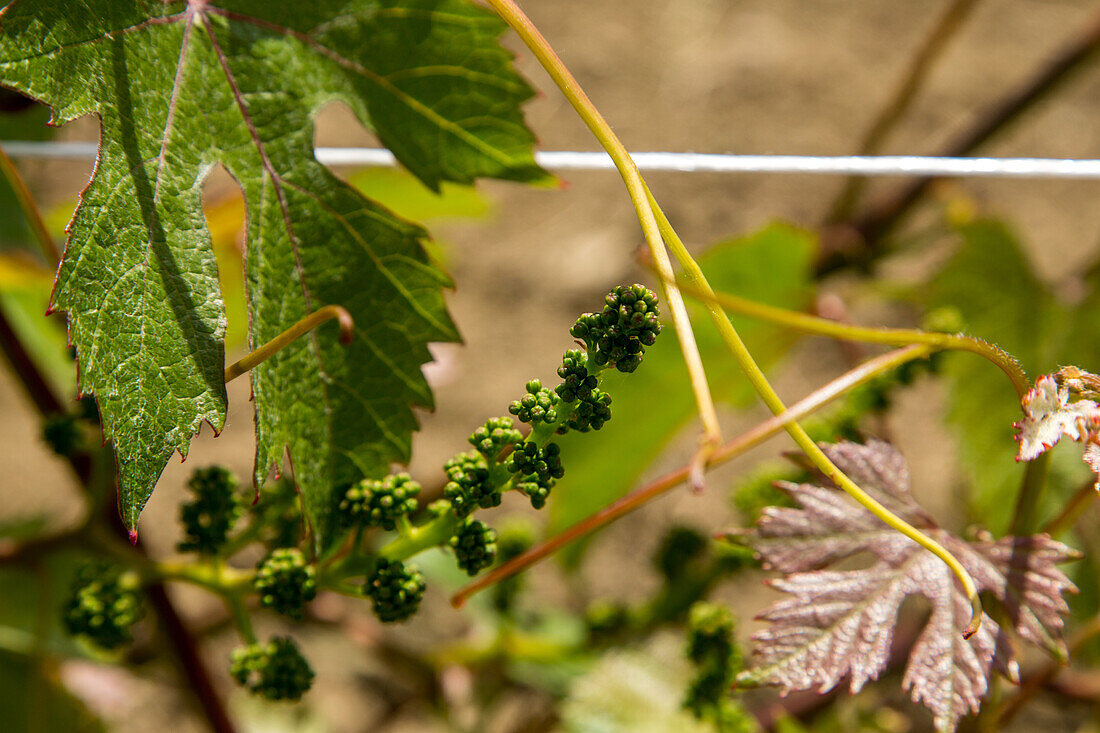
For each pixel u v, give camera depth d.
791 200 1.35
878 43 1.50
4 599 0.60
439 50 0.44
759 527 0.43
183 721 1.06
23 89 0.39
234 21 0.42
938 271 0.65
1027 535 0.42
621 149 0.42
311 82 0.43
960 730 0.45
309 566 0.43
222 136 0.42
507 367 1.26
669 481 0.43
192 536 0.44
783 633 0.41
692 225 1.34
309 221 0.43
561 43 1.51
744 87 1.45
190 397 0.40
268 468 0.41
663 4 1.57
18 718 0.63
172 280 0.40
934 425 1.17
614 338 0.39
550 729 0.76
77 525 0.50
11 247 0.58
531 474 0.40
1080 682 0.58
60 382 0.66
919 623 0.66
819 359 1.23
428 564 0.68
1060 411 0.40
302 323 0.41
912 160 0.48
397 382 0.43
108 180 0.40
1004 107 0.78
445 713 0.71
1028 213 1.30
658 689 0.59
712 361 0.60
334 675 1.08
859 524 0.43
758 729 0.63
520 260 1.35
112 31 0.41
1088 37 0.77
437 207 0.68
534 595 1.05
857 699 0.67
